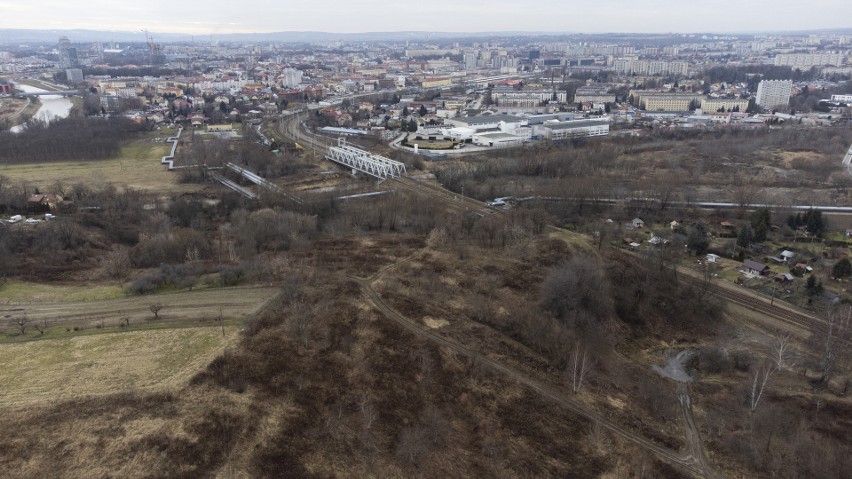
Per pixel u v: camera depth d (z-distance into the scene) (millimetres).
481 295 170875
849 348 155500
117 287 165500
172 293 158750
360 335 140250
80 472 94000
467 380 131250
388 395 123312
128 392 111188
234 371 120812
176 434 102562
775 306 188750
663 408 133375
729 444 121938
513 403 127000
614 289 187500
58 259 193125
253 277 169250
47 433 100625
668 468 114000
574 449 116625
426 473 106000
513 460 111938
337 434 110688
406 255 195000
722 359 157625
